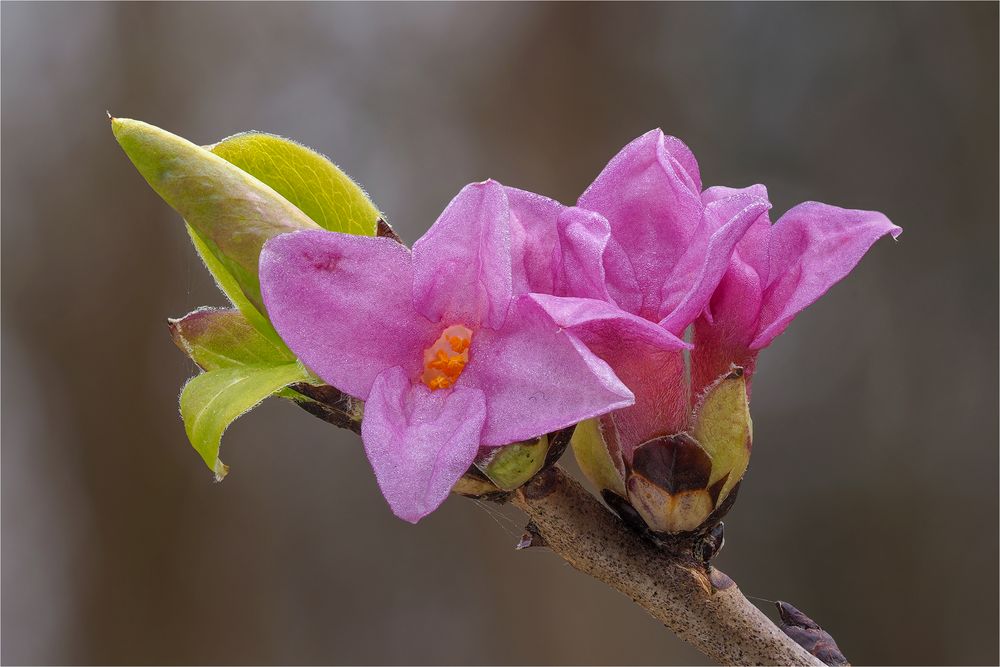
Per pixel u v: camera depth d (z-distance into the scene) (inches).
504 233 5.0
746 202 5.1
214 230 5.1
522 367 5.0
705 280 5.1
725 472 5.2
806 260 5.2
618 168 5.2
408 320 5.1
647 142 5.2
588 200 5.2
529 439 5.1
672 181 5.2
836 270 5.2
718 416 5.2
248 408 5.1
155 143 5.1
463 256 5.1
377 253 5.1
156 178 5.1
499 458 5.1
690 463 5.2
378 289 5.1
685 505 5.2
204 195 5.1
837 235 5.2
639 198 5.2
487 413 5.0
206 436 5.2
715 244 5.0
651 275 5.2
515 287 5.1
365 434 5.0
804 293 5.2
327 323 5.1
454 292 5.1
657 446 5.2
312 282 5.0
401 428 5.0
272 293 5.0
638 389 5.2
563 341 5.0
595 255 5.0
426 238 5.0
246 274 5.1
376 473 5.0
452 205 5.0
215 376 5.2
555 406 5.0
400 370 5.1
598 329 5.2
